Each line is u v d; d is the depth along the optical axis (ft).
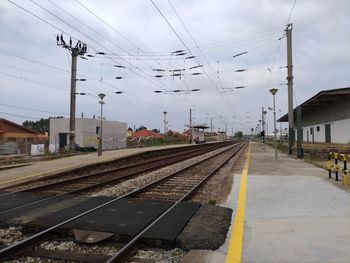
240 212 29.30
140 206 32.22
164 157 114.52
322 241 21.38
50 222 26.23
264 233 23.29
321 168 64.23
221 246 21.52
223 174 63.00
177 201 34.94
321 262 18.15
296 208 30.40
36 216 28.50
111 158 89.71
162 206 32.24
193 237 22.29
